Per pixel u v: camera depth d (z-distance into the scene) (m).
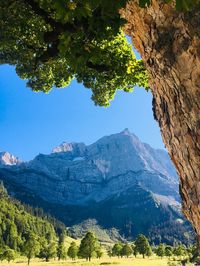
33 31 16.97
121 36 18.47
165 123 9.59
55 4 4.94
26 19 15.77
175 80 8.27
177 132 8.78
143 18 9.22
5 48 18.91
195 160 8.12
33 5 12.86
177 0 4.11
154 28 8.75
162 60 8.58
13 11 15.25
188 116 8.05
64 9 4.95
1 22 15.73
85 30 7.41
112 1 4.87
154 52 8.98
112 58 18.19
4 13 15.16
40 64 20.55
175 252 171.88
